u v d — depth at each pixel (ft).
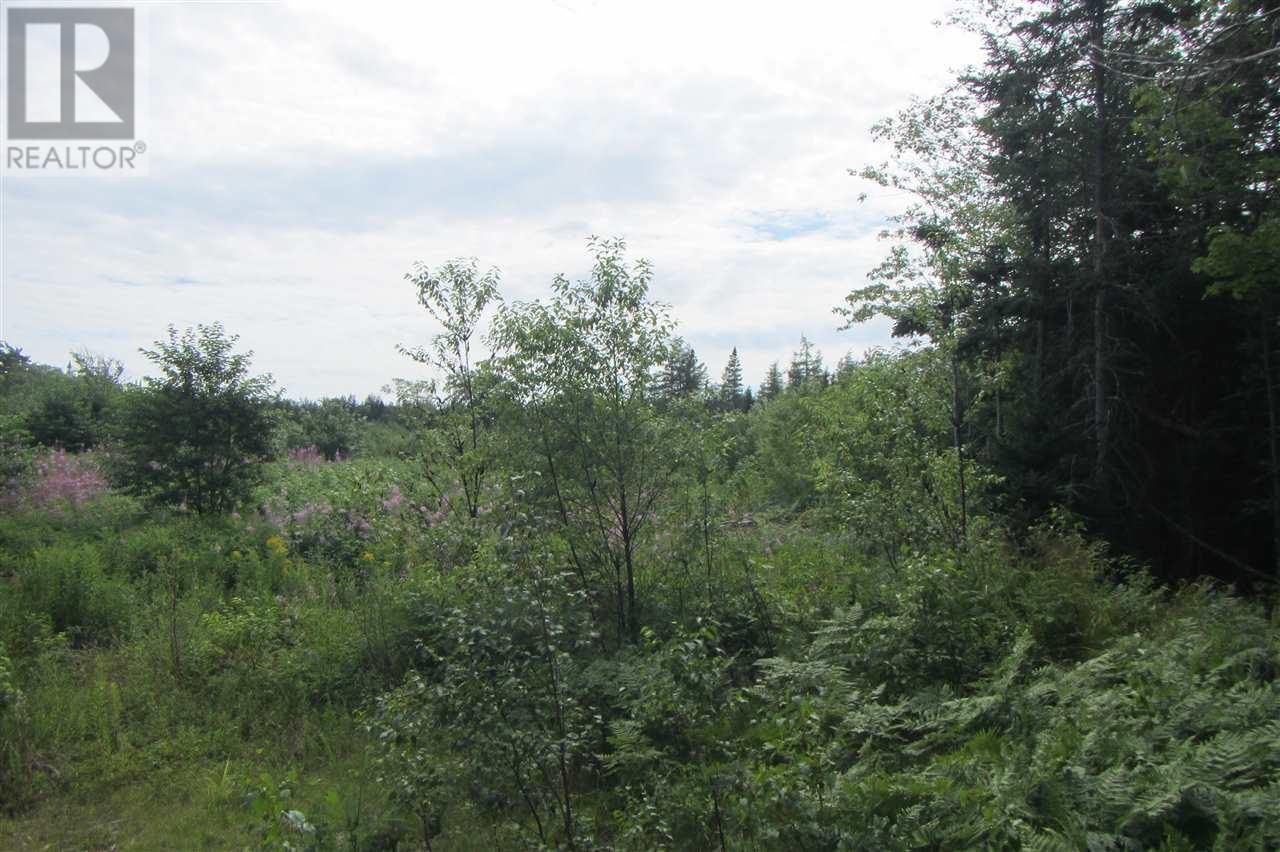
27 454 52.26
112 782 21.04
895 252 39.22
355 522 39.70
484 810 17.38
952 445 39.86
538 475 26.68
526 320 27.81
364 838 17.24
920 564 25.73
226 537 41.78
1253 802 13.23
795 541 40.04
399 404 33.40
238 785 20.74
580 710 17.80
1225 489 46.96
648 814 16.02
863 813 14.71
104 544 39.37
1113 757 15.57
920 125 50.60
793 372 120.57
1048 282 42.80
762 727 16.03
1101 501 41.63
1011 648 22.86
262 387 48.70
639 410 27.84
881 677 23.32
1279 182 37.04
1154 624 26.68
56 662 26.71
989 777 15.87
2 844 18.34
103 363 83.56
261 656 27.55
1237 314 44.21
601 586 27.68
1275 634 23.09
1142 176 43.96
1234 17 33.24
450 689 16.14
